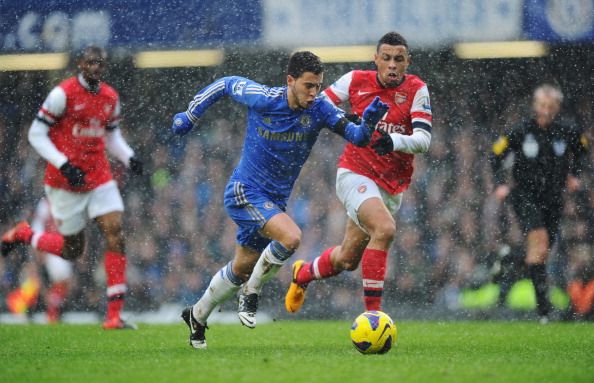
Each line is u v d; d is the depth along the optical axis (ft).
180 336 94.99
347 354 72.74
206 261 155.84
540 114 123.95
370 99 84.28
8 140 159.84
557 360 68.33
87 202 109.70
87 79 106.73
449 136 157.69
